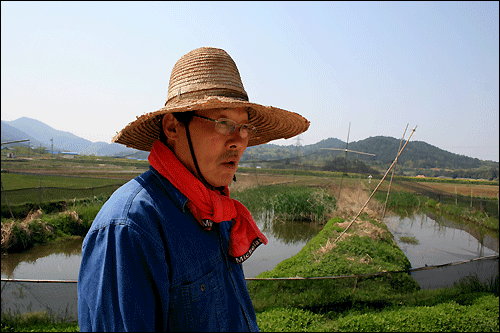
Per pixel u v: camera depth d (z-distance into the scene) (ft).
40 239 38.11
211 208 3.79
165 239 3.30
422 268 22.08
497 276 23.40
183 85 3.82
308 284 19.56
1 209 43.60
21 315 17.16
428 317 17.88
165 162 3.70
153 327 2.94
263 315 17.70
